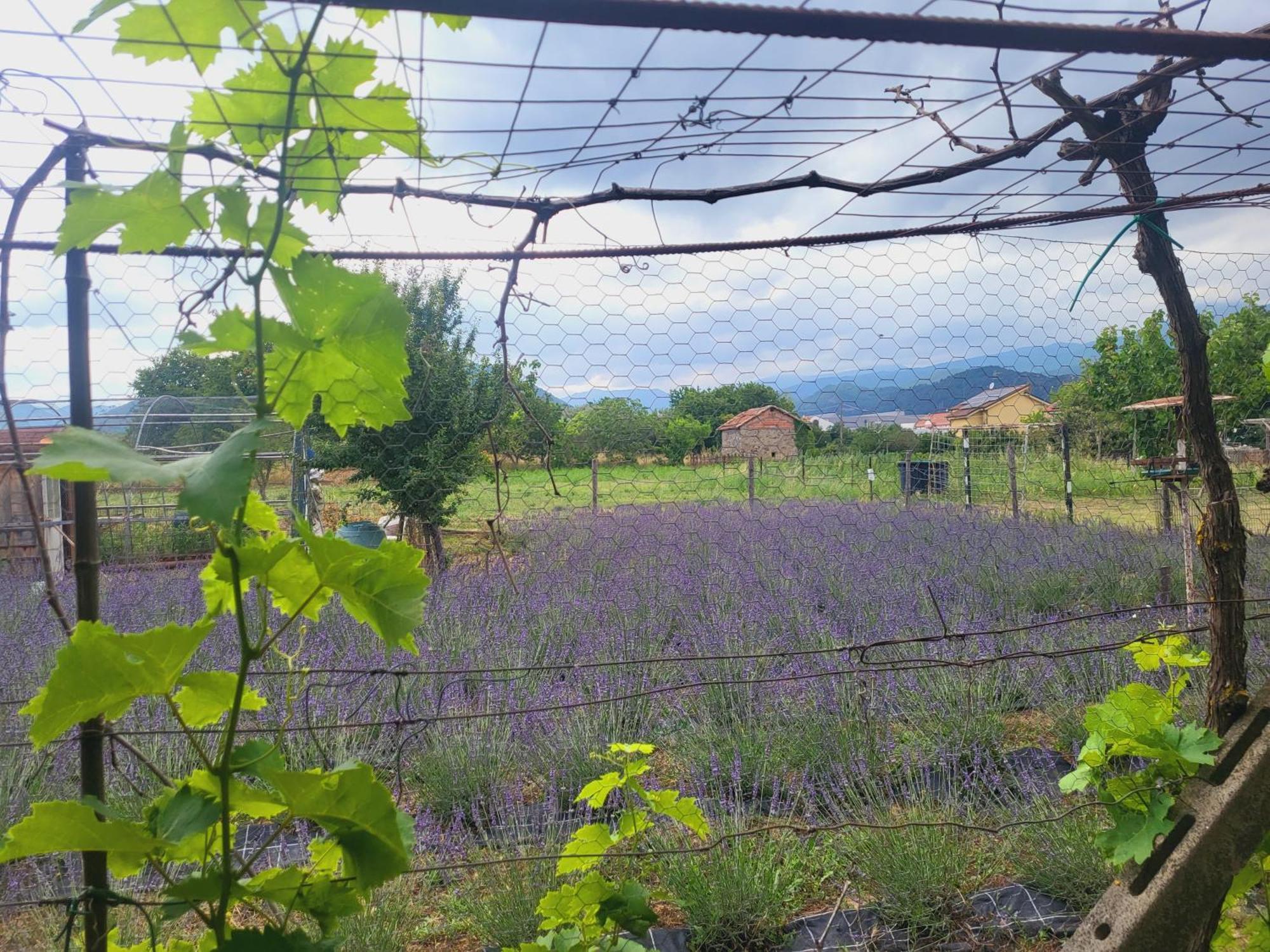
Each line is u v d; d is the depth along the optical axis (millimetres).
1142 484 10781
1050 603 6984
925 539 8906
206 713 1174
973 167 2027
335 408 1183
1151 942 1851
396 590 1083
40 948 2486
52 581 1466
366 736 4062
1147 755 1930
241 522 1037
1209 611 2172
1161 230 2199
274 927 1074
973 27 1173
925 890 2816
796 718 4117
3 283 1473
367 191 1610
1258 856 2012
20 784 3408
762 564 7367
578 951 1688
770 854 2957
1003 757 3785
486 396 7184
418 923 2906
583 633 5566
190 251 1480
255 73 1093
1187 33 1231
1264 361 2062
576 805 3527
